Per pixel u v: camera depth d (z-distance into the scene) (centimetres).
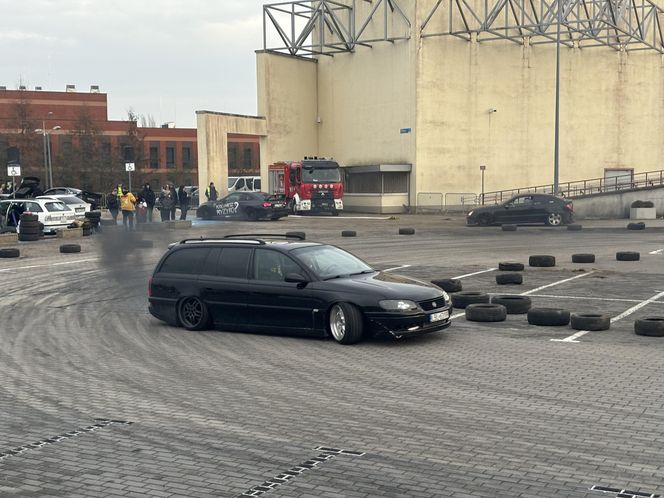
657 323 1206
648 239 2973
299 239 1381
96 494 615
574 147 5234
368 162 5306
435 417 800
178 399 887
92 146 8381
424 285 1231
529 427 761
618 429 749
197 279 1330
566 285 1783
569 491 597
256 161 10400
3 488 630
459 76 5031
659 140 5331
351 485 620
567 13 4562
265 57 5216
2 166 8288
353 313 1174
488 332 1271
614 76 5253
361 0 5266
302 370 1021
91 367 1058
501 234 3319
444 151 5031
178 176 10100
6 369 1053
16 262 2423
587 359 1056
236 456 694
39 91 10169
